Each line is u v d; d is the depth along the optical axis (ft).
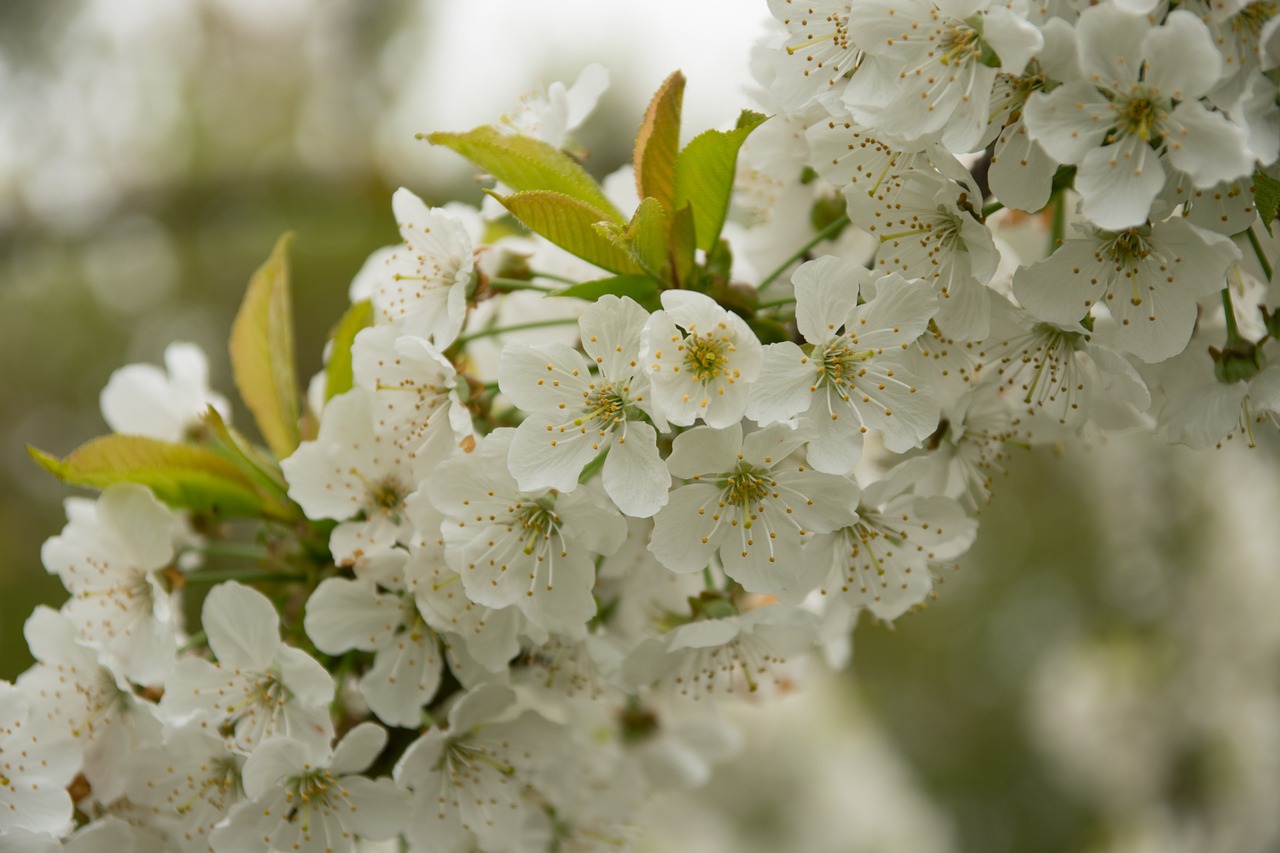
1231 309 1.63
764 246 1.74
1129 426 1.70
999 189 1.58
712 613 1.68
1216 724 3.80
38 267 3.17
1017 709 4.26
